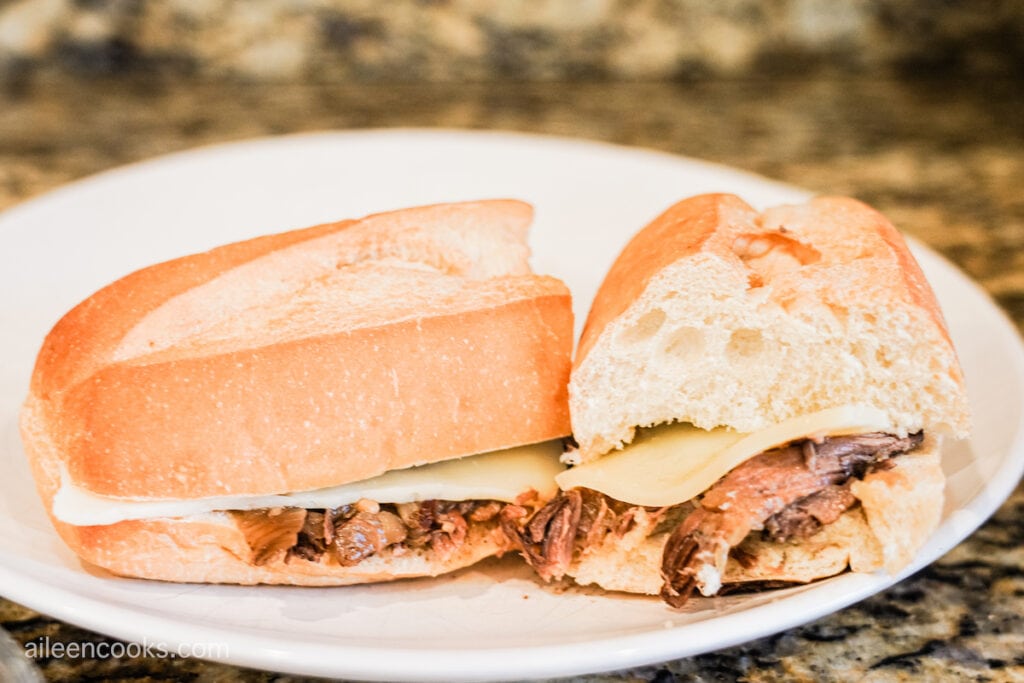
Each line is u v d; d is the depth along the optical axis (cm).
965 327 42
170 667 33
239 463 34
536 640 33
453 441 35
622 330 35
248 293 36
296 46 80
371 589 35
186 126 70
